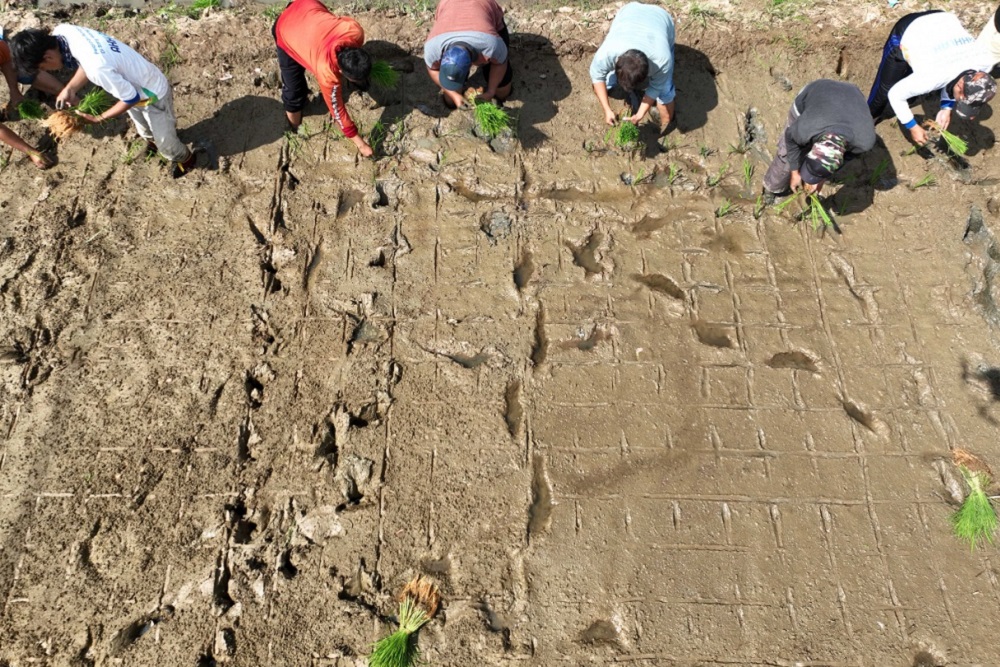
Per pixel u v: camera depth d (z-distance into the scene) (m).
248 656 3.05
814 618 3.14
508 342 3.83
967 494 3.41
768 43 4.82
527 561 3.26
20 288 3.93
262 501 3.39
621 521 3.35
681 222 4.25
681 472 3.47
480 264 4.08
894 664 3.05
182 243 4.11
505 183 4.37
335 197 4.30
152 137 4.23
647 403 3.66
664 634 3.11
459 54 3.73
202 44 4.73
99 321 3.84
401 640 2.94
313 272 4.05
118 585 3.18
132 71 3.68
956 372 3.74
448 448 3.52
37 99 4.55
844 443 3.55
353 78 3.67
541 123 4.59
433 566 3.26
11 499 3.37
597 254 4.13
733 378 3.73
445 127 4.56
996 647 3.07
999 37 3.59
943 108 3.89
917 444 3.55
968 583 3.21
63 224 4.14
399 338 3.84
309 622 3.12
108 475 3.42
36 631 3.09
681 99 4.69
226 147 4.47
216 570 3.22
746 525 3.35
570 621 3.14
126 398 3.62
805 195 4.28
